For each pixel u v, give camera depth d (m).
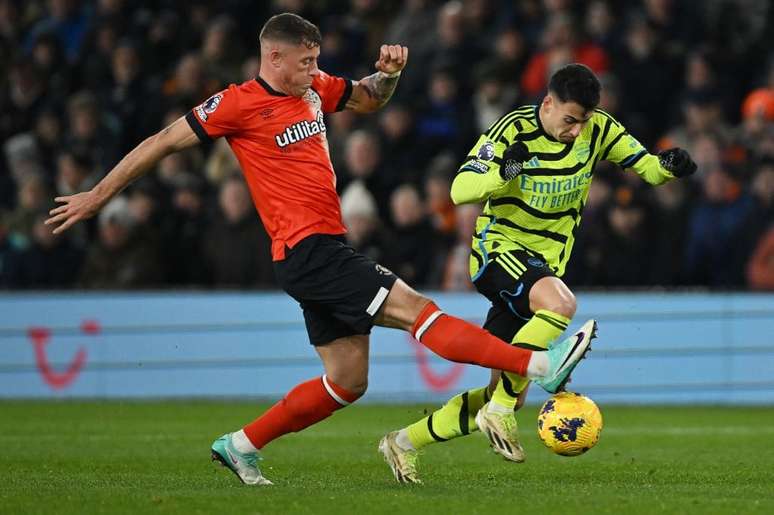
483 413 21.69
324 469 25.69
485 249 22.69
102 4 55.47
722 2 51.44
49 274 47.09
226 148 48.62
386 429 35.06
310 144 21.38
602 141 22.78
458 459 27.72
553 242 22.70
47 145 52.47
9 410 40.81
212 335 45.03
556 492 20.88
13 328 45.38
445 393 44.09
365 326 20.84
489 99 48.25
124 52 52.31
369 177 46.44
